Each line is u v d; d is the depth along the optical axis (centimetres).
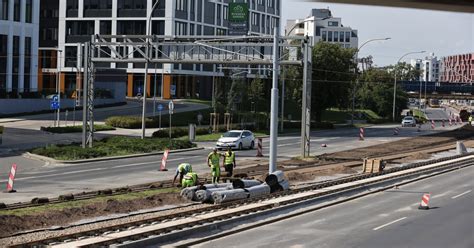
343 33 17550
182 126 7294
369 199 2652
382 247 1588
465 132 8275
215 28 10838
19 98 7525
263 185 2667
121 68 9600
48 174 3347
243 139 5247
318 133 7806
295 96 8762
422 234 1786
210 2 10662
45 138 5475
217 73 8588
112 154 4472
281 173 2823
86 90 4647
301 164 4059
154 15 9675
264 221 2014
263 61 4478
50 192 2581
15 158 4147
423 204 2327
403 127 9631
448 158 4872
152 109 8475
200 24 10394
